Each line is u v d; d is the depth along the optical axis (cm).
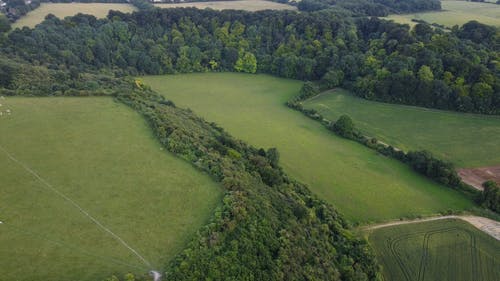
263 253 6031
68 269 5262
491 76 13512
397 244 8169
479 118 13512
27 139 8650
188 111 12594
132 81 14550
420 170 10731
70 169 7588
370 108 14588
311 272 6244
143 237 5931
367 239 7981
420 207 9338
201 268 5444
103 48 16900
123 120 9875
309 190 9375
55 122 9525
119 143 8700
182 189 7144
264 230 6406
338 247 7381
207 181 7431
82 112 10212
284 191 8288
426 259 7844
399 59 15038
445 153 11738
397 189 9975
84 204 6600
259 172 8500
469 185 10131
